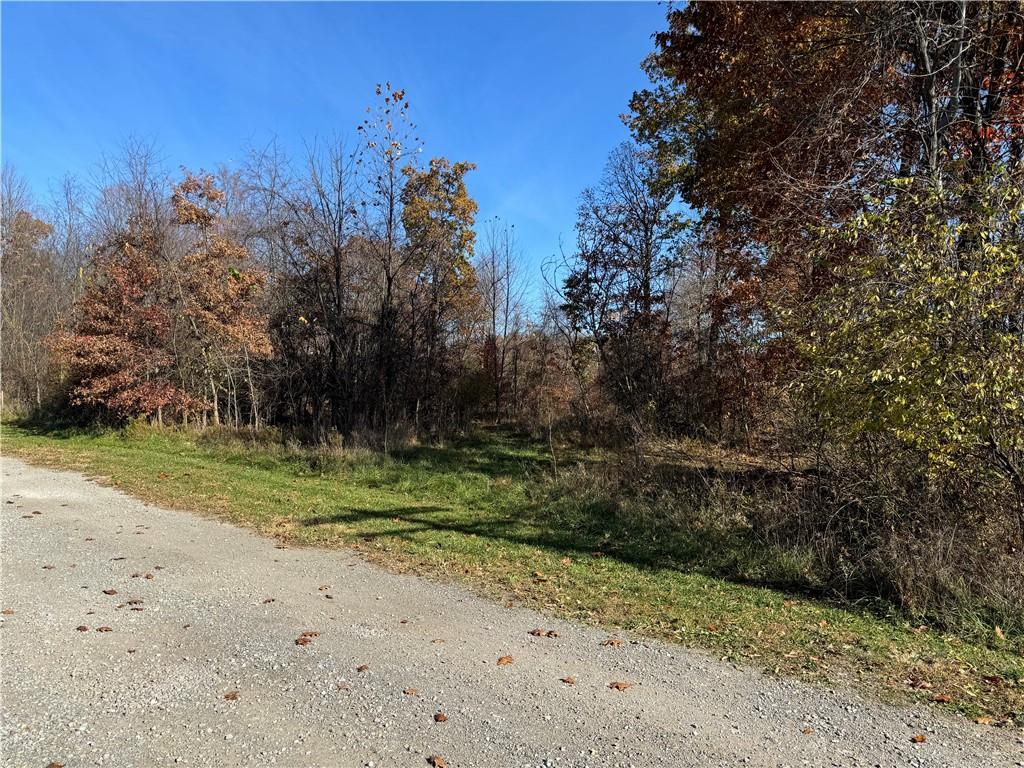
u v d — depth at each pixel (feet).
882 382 20.56
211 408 73.77
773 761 10.68
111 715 11.94
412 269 71.20
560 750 10.93
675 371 59.77
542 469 47.44
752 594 20.53
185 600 18.84
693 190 60.64
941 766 10.60
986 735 11.65
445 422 79.36
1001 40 32.73
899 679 14.08
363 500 36.45
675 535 27.81
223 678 13.61
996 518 20.72
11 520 29.60
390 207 65.46
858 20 34.40
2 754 10.53
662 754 10.85
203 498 35.65
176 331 70.03
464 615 18.04
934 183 22.56
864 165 28.37
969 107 30.96
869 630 17.25
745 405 46.78
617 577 22.25
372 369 66.59
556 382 82.38
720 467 36.40
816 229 26.02
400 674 13.96
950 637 16.67
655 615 18.35
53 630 16.25
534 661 14.84
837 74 36.63
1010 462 19.97
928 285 19.83
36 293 101.86
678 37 49.42
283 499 35.86
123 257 70.59
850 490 24.57
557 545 27.04
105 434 67.82
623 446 47.47
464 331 92.89
